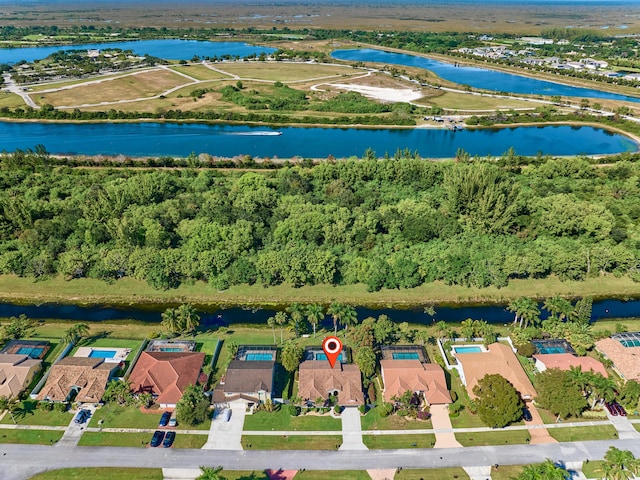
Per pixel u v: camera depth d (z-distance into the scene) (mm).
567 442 84500
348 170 181000
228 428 87375
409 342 107812
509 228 145000
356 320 106938
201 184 171625
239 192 160625
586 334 105938
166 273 126875
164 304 124750
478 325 108688
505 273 126812
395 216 145875
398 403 91000
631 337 106625
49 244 135375
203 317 119625
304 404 91188
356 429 87375
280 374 99875
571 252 131500
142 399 90375
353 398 90562
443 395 91000
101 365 98125
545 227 143500
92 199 152125
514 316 120375
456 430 87125
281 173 179500
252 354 102562
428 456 82375
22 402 92062
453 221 143875
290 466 80688
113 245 135625
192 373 96375
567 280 131000
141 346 106375
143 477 78625
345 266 129750
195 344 108062
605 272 133875
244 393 91250
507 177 171625
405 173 180250
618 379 96562
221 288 127250
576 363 98125
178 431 86562
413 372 94875
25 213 142625
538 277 132375
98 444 84062
